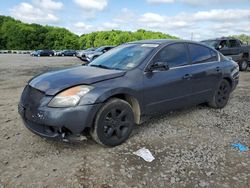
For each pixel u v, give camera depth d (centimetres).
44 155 373
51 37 9138
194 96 518
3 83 1008
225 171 335
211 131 469
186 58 509
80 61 2608
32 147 397
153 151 388
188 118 536
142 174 327
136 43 518
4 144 407
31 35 8931
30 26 10031
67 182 309
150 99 437
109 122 388
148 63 441
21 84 984
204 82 535
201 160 362
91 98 363
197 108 605
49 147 397
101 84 381
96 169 337
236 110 599
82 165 346
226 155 378
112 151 387
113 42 9181
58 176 321
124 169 338
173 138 436
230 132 466
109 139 391
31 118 370
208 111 585
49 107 354
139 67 431
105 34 9556
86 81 374
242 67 1425
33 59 3105
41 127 373
